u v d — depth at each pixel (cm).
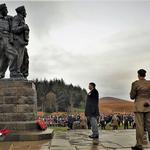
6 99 1664
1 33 1745
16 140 1458
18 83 1678
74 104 16888
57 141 1405
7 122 1616
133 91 1095
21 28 1750
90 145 1241
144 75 1104
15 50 1753
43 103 15038
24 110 1658
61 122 4959
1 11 1775
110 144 1264
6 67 1806
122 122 4547
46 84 16212
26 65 1875
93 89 1473
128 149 1113
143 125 1081
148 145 1218
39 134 1483
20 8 1778
